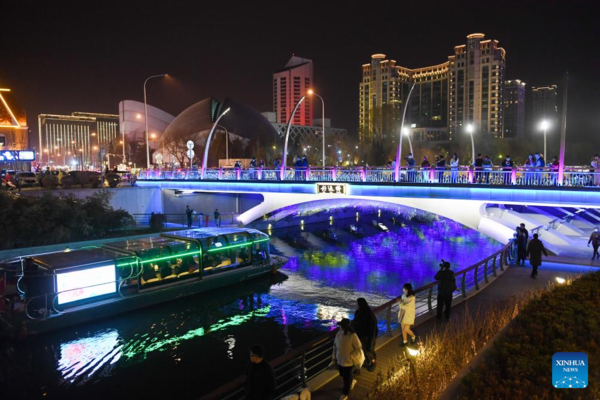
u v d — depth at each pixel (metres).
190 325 21.75
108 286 22.69
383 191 31.80
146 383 15.98
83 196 42.03
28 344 19.36
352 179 34.16
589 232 34.97
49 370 17.08
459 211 29.09
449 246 42.81
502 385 6.38
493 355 7.68
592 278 12.88
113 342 19.70
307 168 37.62
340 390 9.98
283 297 26.19
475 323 13.54
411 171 31.11
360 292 26.98
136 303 23.34
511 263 23.22
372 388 9.51
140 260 23.95
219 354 18.42
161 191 48.38
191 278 26.34
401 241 46.03
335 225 58.00
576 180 24.20
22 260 22.62
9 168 72.62
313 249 41.25
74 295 21.56
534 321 9.02
